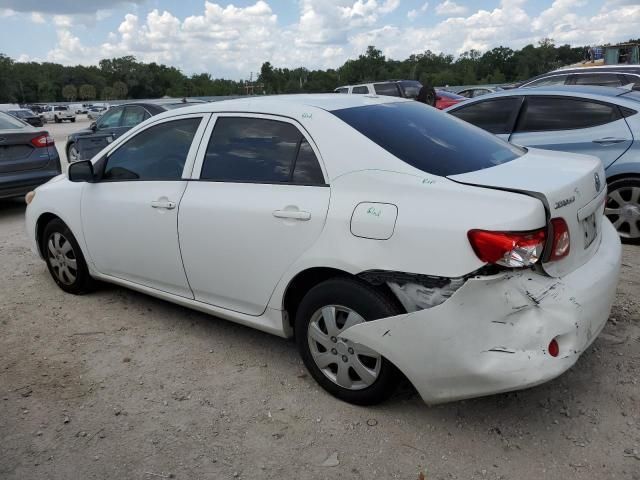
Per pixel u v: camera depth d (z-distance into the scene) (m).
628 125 5.62
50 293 4.95
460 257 2.53
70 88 128.62
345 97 3.70
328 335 3.06
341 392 3.11
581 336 2.63
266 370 3.54
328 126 3.15
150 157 4.04
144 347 3.90
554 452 2.70
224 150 3.59
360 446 2.80
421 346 2.66
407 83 17.70
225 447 2.84
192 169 3.71
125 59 137.00
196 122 3.80
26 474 2.70
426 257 2.62
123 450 2.85
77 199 4.48
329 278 3.02
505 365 2.51
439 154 3.05
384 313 2.78
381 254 2.75
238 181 3.45
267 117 3.42
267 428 2.97
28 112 43.00
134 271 4.18
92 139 11.85
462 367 2.58
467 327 2.55
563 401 3.07
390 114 3.42
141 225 3.95
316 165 3.12
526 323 2.53
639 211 5.59
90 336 4.09
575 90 6.15
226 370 3.56
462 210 2.58
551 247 2.58
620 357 3.45
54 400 3.30
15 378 3.55
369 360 2.97
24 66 127.88
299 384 3.36
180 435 2.95
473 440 2.81
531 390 3.18
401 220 2.70
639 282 4.62
